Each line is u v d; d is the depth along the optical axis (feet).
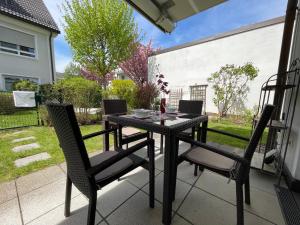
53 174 5.37
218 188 4.76
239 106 17.89
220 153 3.23
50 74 24.99
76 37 19.57
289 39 6.37
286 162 5.42
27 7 22.08
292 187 4.68
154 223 3.48
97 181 2.97
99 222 3.48
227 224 3.46
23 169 5.64
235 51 18.11
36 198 4.19
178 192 4.56
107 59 21.50
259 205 4.08
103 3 18.62
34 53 23.39
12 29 20.88
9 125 12.37
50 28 23.30
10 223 3.41
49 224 3.40
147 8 6.93
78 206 3.94
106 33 19.54
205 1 6.66
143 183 4.99
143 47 34.24
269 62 16.07
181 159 4.10
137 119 4.51
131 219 3.58
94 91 14.39
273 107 2.84
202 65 20.98
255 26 16.61
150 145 3.69
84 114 14.01
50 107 2.74
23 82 19.21
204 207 3.97
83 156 2.65
